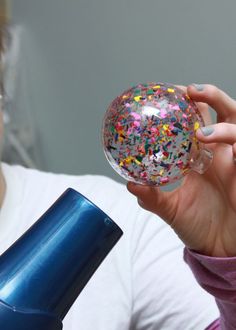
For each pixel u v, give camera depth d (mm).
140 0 1461
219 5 1325
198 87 688
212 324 802
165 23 1429
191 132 626
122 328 889
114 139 616
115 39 1540
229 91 1351
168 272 904
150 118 610
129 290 908
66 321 865
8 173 983
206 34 1360
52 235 581
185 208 701
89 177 1034
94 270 593
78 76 1648
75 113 1689
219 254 701
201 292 870
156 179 630
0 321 546
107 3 1532
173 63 1436
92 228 586
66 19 1627
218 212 700
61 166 1763
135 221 955
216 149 694
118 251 926
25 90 1722
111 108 631
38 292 562
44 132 1758
